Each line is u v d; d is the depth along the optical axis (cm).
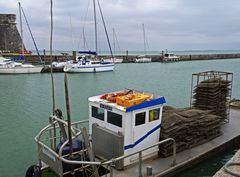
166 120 1126
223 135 1364
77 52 7238
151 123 1038
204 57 10969
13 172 1266
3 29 9525
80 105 2708
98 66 5497
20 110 2497
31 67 5184
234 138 1333
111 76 5116
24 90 3566
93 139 1072
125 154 979
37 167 959
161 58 9194
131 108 957
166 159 1077
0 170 1282
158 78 4916
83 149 941
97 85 4056
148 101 1007
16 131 1886
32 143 1642
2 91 3491
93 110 1085
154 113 1042
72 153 888
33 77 4806
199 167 1130
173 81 4538
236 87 3978
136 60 8625
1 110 2497
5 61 5438
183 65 8019
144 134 1022
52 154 881
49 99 2988
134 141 991
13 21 9738
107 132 999
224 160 1240
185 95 3291
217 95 1522
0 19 9488
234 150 1326
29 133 1841
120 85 4088
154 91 3572
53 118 992
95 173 911
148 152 1055
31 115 2323
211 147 1208
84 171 965
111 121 1013
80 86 3947
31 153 1487
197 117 1235
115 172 967
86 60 5566
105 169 1006
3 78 4666
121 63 8300
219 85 1527
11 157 1434
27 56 7081
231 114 1742
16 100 2939
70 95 3253
